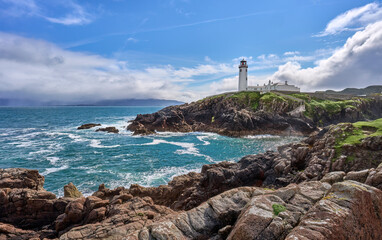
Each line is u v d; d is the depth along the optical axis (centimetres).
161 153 4522
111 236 1124
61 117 13925
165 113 8744
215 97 9356
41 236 1527
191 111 8975
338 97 9375
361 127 2611
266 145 5338
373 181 959
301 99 8044
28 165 3588
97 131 7425
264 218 675
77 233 1177
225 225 844
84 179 3009
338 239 537
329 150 2256
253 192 1025
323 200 653
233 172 2461
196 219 870
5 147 4888
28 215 1767
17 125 9231
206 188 2339
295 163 2605
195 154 4462
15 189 1877
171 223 824
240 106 8212
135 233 764
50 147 4941
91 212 1602
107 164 3709
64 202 1830
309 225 570
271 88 10131
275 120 6962
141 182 2941
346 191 664
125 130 7775
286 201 845
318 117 7494
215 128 7394
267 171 2561
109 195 2194
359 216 604
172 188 2412
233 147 5116
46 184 2816
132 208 1562
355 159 2039
